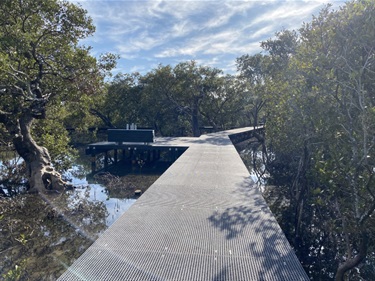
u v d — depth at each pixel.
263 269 3.30
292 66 8.17
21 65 9.78
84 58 9.86
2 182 11.14
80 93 10.62
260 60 26.89
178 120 31.48
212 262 3.43
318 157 5.01
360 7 4.82
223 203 5.65
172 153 16.44
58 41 10.17
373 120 4.34
